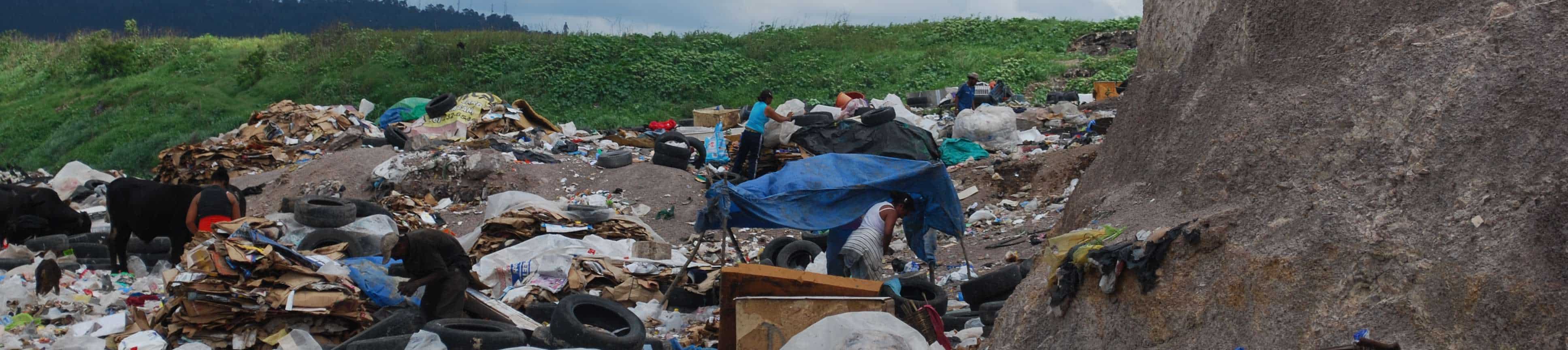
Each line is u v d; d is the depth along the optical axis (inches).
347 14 4953.3
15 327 278.2
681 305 340.2
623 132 770.2
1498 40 189.2
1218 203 225.9
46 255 391.2
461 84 1272.1
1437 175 176.2
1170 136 278.7
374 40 1422.2
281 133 714.8
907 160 349.4
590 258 354.6
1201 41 299.9
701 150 660.7
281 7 5098.4
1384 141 192.1
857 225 338.3
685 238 489.7
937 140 711.7
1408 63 203.2
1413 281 162.7
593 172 609.3
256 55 1352.1
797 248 390.0
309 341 259.4
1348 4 233.8
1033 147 648.4
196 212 370.0
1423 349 155.0
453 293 275.4
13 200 451.8
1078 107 862.5
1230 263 188.4
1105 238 238.1
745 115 846.5
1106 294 202.4
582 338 247.9
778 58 1375.5
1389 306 163.3
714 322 289.0
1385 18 221.6
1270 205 199.0
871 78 1269.7
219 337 267.4
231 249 278.5
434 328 246.2
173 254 385.4
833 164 350.3
